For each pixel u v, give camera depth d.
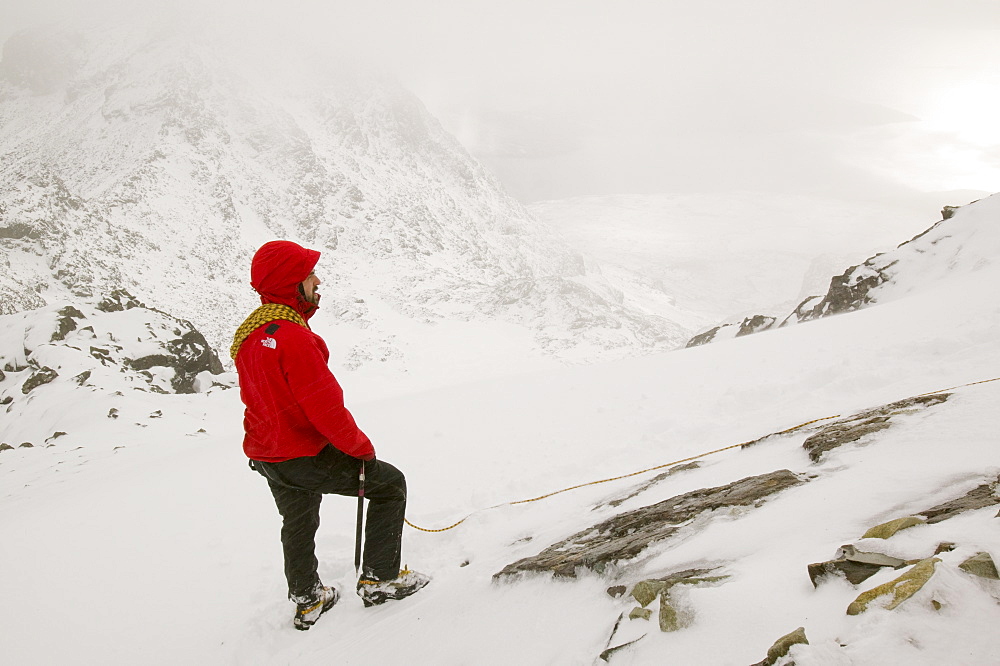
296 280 2.89
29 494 10.64
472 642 2.27
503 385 11.12
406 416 9.52
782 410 5.37
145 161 180.62
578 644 1.88
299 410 2.84
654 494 3.57
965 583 1.29
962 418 2.73
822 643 1.26
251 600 3.96
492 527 4.31
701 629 1.56
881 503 2.05
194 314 112.69
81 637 3.83
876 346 6.99
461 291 154.62
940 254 15.65
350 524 5.15
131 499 7.24
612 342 126.94
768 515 2.26
